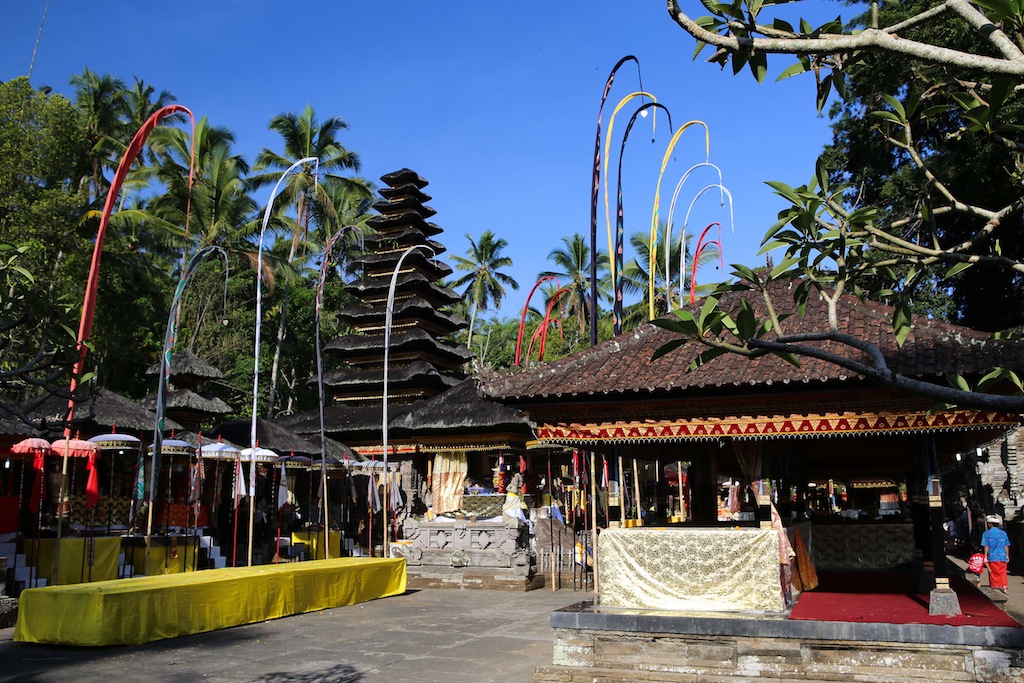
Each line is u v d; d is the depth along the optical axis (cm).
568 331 6138
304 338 5259
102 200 4872
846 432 1217
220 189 4603
